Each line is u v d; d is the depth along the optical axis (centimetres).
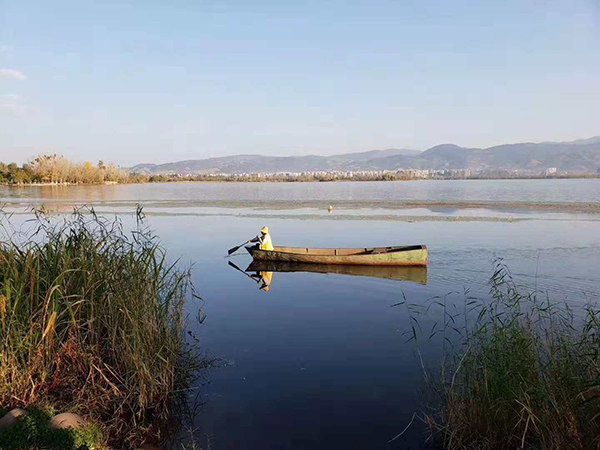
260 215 3488
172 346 711
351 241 2183
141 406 588
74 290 687
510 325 607
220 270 1590
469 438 532
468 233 2312
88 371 622
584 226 2525
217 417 615
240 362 789
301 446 547
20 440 445
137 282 704
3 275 656
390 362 779
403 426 587
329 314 1062
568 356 535
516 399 506
